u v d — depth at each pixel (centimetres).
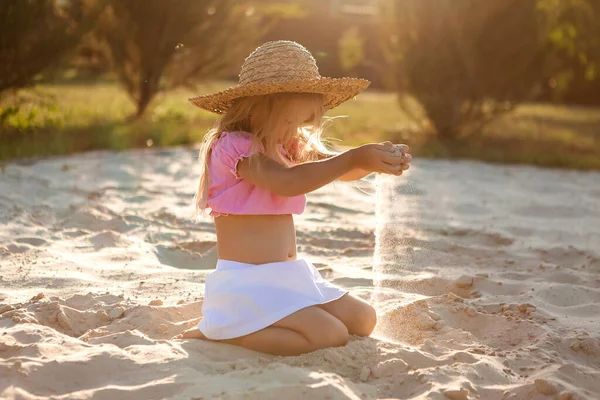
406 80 1159
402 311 340
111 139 924
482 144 1116
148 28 1122
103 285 383
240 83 298
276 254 291
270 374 251
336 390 241
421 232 529
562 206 659
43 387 248
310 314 279
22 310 321
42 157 816
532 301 371
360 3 2864
